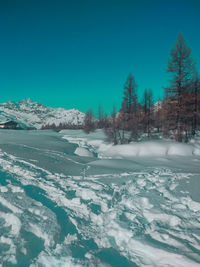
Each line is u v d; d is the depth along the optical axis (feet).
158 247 10.95
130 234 12.59
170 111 72.23
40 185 21.04
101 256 10.59
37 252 10.62
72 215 15.05
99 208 16.71
